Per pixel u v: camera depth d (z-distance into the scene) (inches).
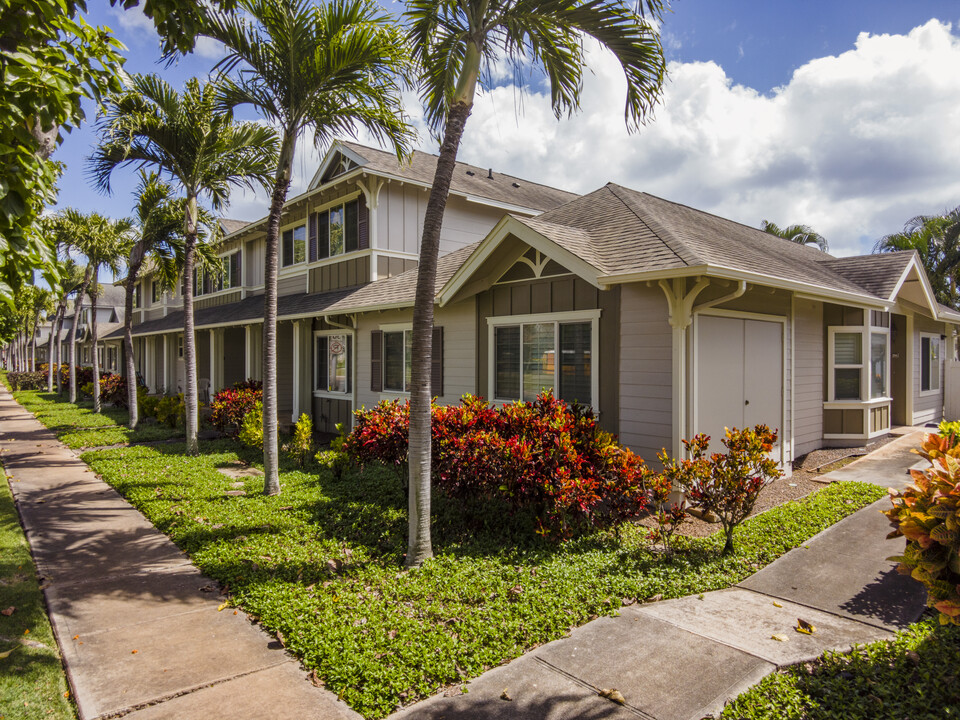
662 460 257.0
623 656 155.5
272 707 134.0
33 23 137.3
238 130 446.6
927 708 130.2
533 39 243.3
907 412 573.3
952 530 133.4
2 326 242.7
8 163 135.0
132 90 394.6
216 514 291.6
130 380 647.8
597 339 332.2
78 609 188.7
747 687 140.3
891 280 474.0
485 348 407.2
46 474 407.5
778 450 369.1
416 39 254.2
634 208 396.5
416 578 206.7
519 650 158.2
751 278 284.7
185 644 165.2
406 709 133.3
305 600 186.5
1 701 134.0
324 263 637.9
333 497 324.2
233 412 538.6
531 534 252.8
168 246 607.8
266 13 293.6
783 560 227.3
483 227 661.3
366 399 536.1
